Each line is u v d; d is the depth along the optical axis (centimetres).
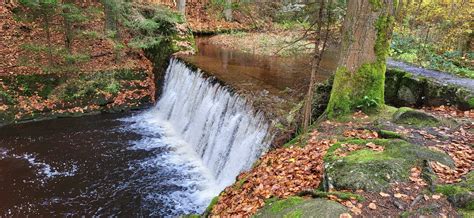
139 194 832
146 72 1477
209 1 2372
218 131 965
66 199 810
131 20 1403
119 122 1259
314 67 670
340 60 708
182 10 1950
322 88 778
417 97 738
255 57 1427
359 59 687
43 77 1278
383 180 430
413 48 1316
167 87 1386
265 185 539
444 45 1458
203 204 796
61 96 1273
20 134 1122
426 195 403
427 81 725
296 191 486
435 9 1547
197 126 1091
